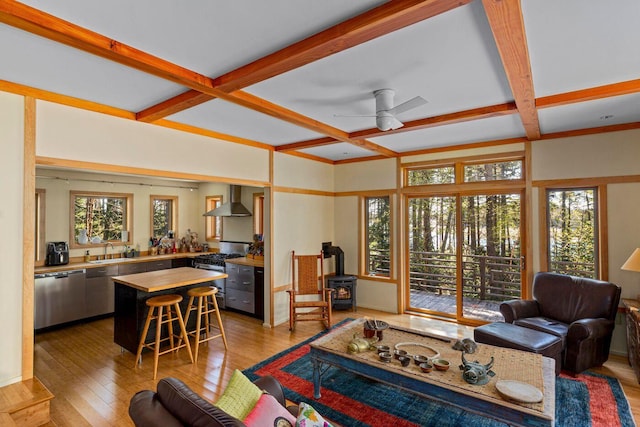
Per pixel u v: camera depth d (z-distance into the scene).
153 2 1.63
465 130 4.15
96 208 6.02
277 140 4.70
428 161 5.28
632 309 3.35
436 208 5.40
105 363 3.69
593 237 4.12
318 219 5.97
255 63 2.28
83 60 2.25
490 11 1.59
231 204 6.62
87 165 3.07
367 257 6.08
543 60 2.28
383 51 2.16
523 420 1.92
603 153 3.98
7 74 2.48
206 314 4.41
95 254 5.88
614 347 3.90
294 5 1.67
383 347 2.79
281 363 3.68
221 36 1.96
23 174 2.71
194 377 3.37
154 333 3.97
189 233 7.40
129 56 2.07
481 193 4.93
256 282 5.41
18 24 1.70
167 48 2.10
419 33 1.94
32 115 2.75
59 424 2.60
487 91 2.86
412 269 5.64
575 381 3.23
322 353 2.88
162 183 6.93
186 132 3.90
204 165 4.09
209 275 4.27
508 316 3.87
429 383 2.28
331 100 3.06
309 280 5.27
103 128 3.20
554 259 4.38
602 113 3.46
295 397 2.99
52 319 4.75
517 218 4.64
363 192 5.99
